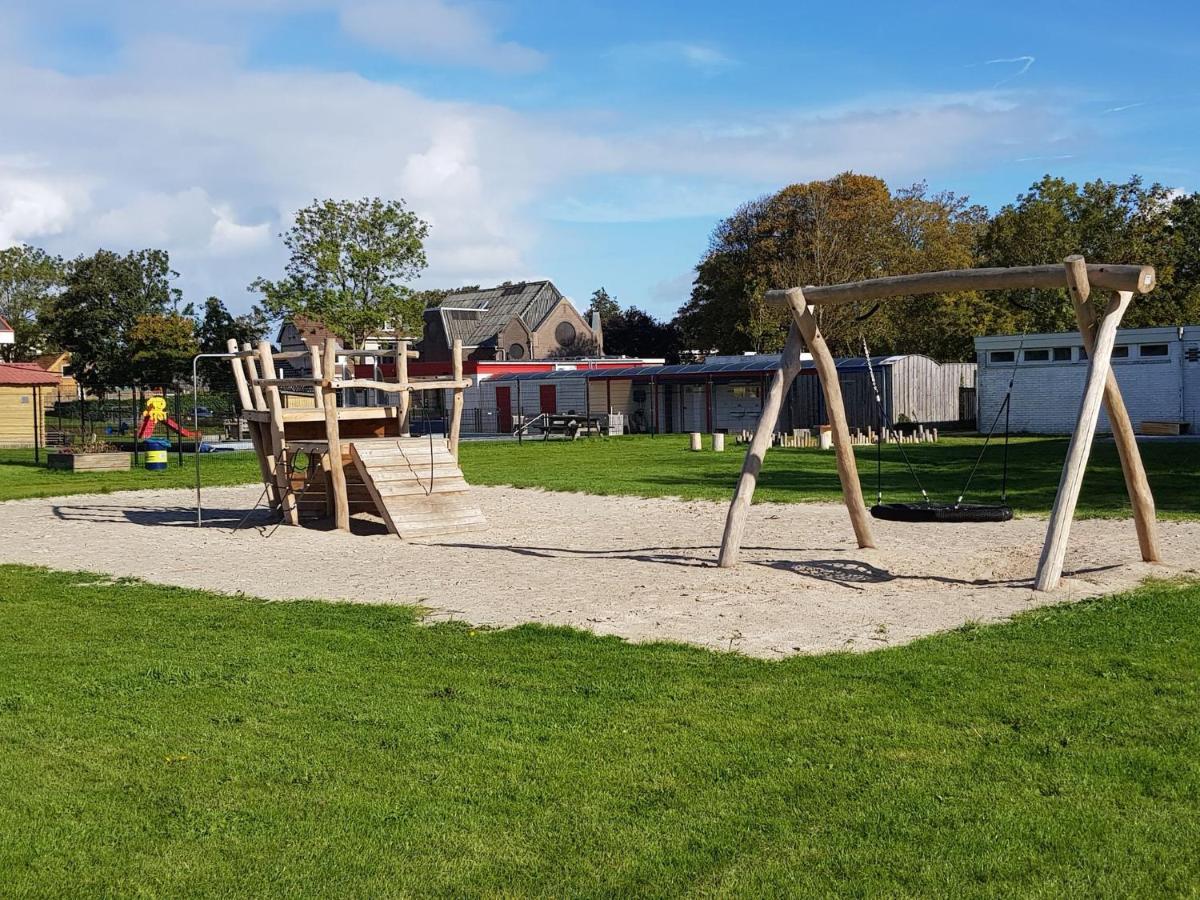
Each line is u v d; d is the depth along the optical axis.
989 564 10.63
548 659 7.30
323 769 5.21
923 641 7.45
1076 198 52.66
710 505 17.02
